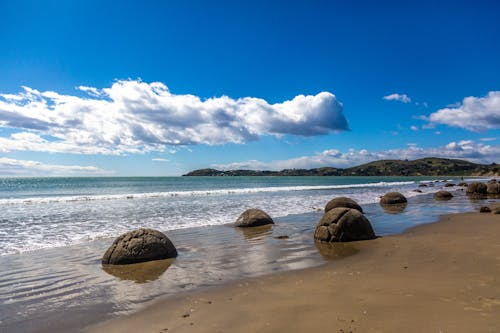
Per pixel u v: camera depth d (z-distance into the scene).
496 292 6.84
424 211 22.14
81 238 13.91
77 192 46.94
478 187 37.03
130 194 40.06
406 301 6.45
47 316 6.39
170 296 7.33
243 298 7.01
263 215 17.16
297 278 8.35
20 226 16.81
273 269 9.32
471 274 8.15
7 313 6.54
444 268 8.75
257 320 5.84
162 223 17.83
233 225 17.23
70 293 7.63
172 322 5.94
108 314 6.43
